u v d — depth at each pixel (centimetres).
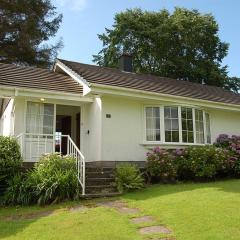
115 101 1420
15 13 3161
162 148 1405
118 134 1402
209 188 1102
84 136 1452
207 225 693
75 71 1484
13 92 1267
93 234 672
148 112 1494
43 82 1412
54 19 3484
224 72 3425
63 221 775
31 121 1323
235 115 1839
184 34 3291
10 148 1073
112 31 3394
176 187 1155
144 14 3353
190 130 1541
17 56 3131
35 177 1001
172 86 1720
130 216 800
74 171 1059
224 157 1370
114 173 1190
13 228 738
